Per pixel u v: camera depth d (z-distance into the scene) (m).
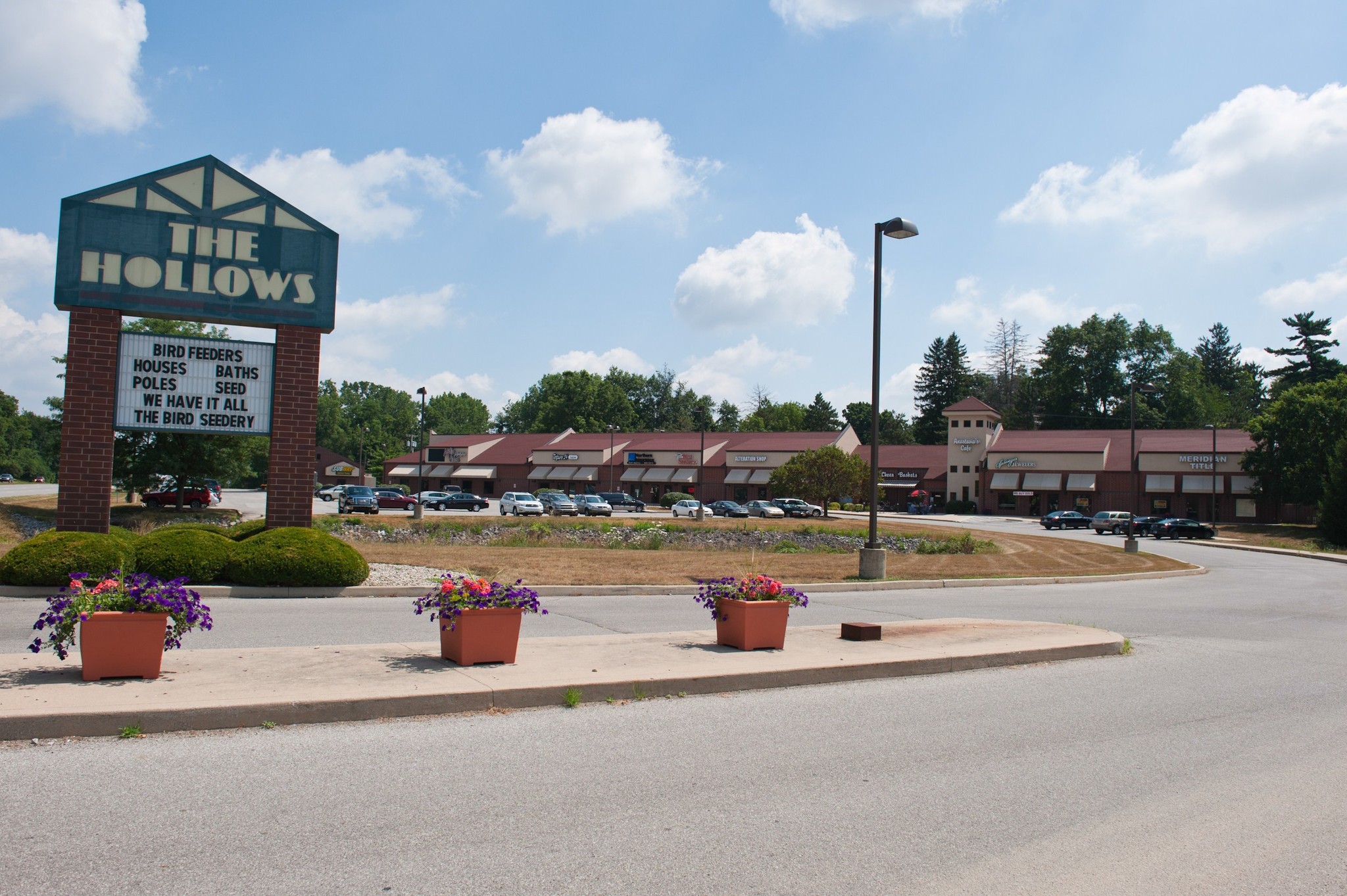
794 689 9.33
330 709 7.24
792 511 65.25
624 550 29.73
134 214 17.61
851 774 6.43
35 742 6.37
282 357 18.44
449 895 4.26
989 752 7.15
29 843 4.68
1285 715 8.86
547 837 5.05
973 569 26.67
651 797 5.80
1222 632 15.31
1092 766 6.86
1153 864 5.00
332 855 4.68
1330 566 36.97
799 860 4.87
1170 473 72.69
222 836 4.87
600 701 8.38
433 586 17.28
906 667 10.29
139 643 7.78
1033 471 77.38
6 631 11.14
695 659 9.84
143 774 5.81
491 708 7.89
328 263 18.80
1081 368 106.88
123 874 4.36
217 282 18.00
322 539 16.98
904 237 21.72
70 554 15.05
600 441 93.69
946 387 130.12
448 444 101.38
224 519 37.47
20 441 133.75
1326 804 6.11
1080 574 27.09
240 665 8.65
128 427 17.55
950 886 4.61
